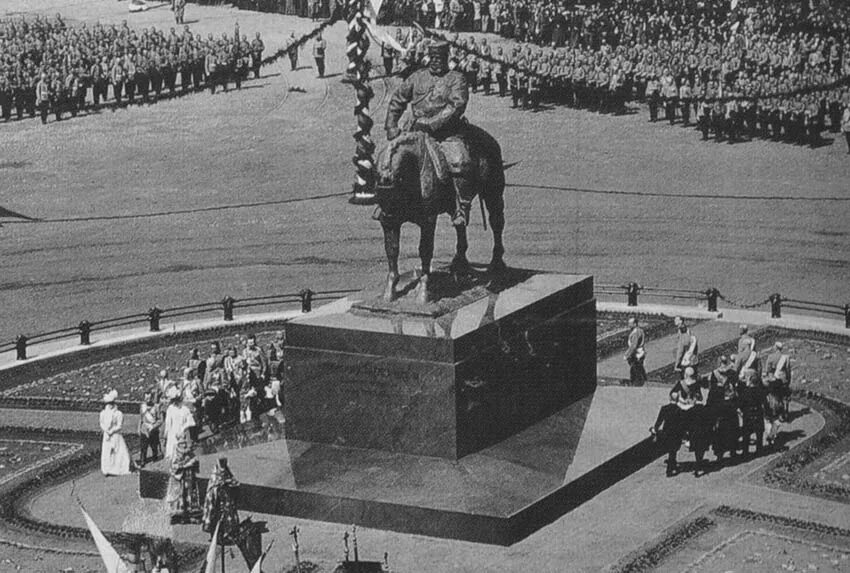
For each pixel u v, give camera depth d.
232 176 52.72
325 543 28.81
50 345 42.66
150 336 43.12
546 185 52.16
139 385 39.22
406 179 31.39
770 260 47.22
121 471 33.31
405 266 48.16
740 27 55.06
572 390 34.56
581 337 34.78
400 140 31.41
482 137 33.62
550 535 28.94
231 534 28.08
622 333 42.22
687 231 49.09
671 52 55.00
